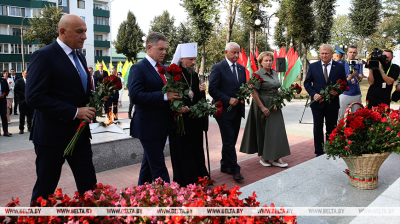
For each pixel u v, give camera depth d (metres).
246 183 4.21
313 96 5.25
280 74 15.16
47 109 2.36
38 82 2.36
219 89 4.44
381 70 5.04
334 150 3.18
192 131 3.67
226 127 4.30
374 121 3.10
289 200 2.89
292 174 3.62
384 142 3.03
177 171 3.71
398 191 2.48
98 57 45.81
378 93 5.25
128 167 5.10
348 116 3.17
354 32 43.69
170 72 2.98
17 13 40.19
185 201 1.94
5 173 4.85
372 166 3.08
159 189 2.12
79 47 2.60
